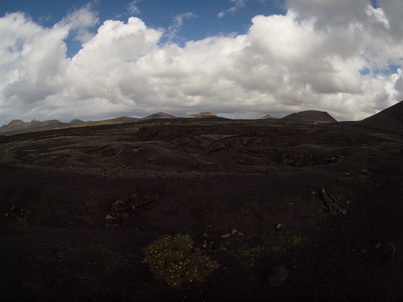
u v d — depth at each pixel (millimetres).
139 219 26828
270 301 18266
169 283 18719
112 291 17859
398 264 20453
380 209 29828
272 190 30984
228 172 41312
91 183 31328
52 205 27938
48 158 62969
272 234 25344
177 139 84375
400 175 38812
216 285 19344
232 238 24547
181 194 29688
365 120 133500
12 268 19062
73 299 16922
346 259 21875
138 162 57594
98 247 22109
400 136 100875
